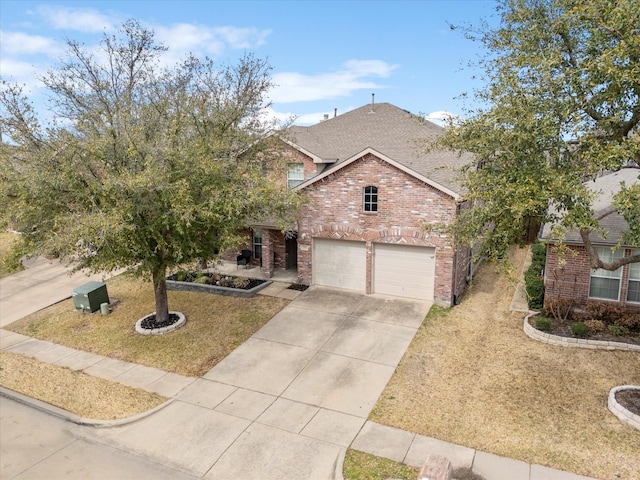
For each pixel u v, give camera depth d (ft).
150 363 40.86
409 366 38.40
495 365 37.86
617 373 35.83
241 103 63.41
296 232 59.77
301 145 64.18
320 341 43.91
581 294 46.55
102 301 54.39
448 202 49.21
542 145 27.50
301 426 30.60
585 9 26.21
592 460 26.00
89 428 31.24
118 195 37.01
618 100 26.99
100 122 41.11
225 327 47.93
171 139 39.34
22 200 35.83
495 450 27.20
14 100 38.86
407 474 25.32
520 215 26.84
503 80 29.89
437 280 51.60
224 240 41.81
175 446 28.94
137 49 57.47
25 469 27.09
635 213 24.90
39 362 41.65
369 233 54.54
